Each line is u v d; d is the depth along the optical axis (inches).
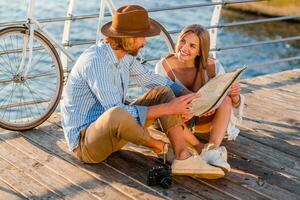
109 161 173.5
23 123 194.5
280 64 686.5
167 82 175.5
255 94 243.4
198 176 161.2
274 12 813.2
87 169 168.4
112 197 153.6
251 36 789.2
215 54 261.6
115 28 158.1
